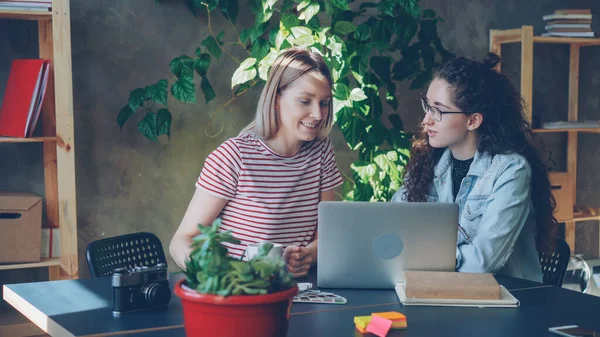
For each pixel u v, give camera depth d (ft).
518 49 14.88
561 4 15.29
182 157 12.17
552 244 8.57
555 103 15.40
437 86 8.51
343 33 11.74
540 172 8.48
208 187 7.87
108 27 11.48
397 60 13.62
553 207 8.57
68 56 10.18
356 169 12.03
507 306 6.24
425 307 6.22
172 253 7.59
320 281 6.80
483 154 8.43
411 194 9.06
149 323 5.67
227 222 8.06
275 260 4.73
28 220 10.21
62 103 10.21
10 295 6.72
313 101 7.89
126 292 5.95
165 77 11.93
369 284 6.79
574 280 14.49
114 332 5.43
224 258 4.66
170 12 11.87
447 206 6.72
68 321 5.72
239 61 12.41
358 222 6.70
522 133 8.53
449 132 8.47
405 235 6.72
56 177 11.35
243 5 12.36
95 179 11.58
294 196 8.19
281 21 11.24
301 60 7.95
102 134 11.58
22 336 10.41
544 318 5.91
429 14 12.78
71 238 10.43
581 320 5.87
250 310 4.49
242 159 7.97
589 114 15.79
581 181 15.85
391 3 11.82
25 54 11.16
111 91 11.58
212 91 11.68
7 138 10.09
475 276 6.57
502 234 7.79
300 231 8.30
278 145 8.14
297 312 6.02
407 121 13.87
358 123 11.78
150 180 11.98
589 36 14.17
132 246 8.61
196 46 12.10
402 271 6.76
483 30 14.42
